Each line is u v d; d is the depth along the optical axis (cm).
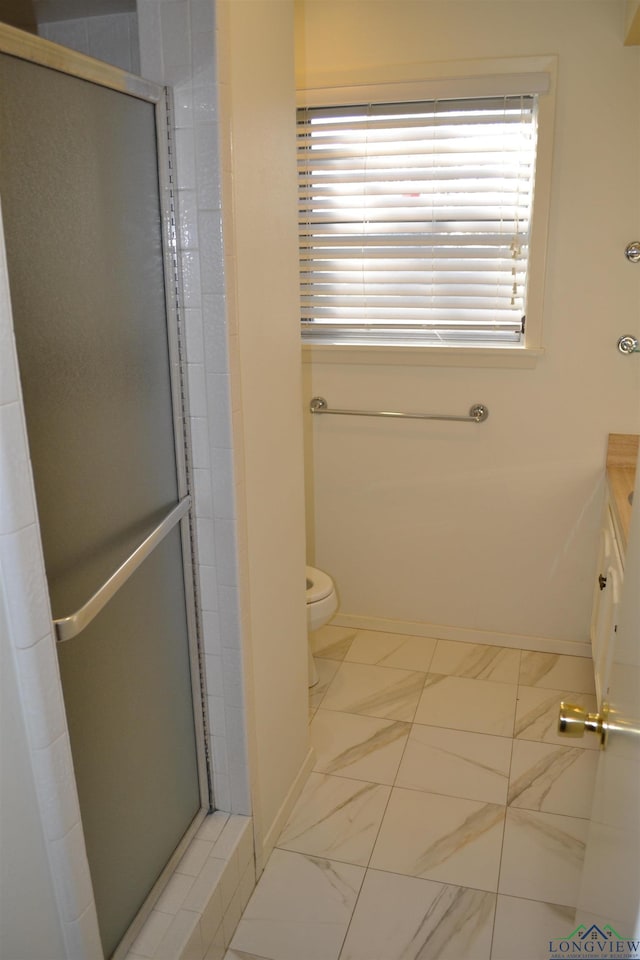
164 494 163
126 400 146
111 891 150
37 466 118
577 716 125
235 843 184
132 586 152
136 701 156
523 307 274
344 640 315
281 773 215
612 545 244
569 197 256
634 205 253
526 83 246
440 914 190
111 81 132
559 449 282
